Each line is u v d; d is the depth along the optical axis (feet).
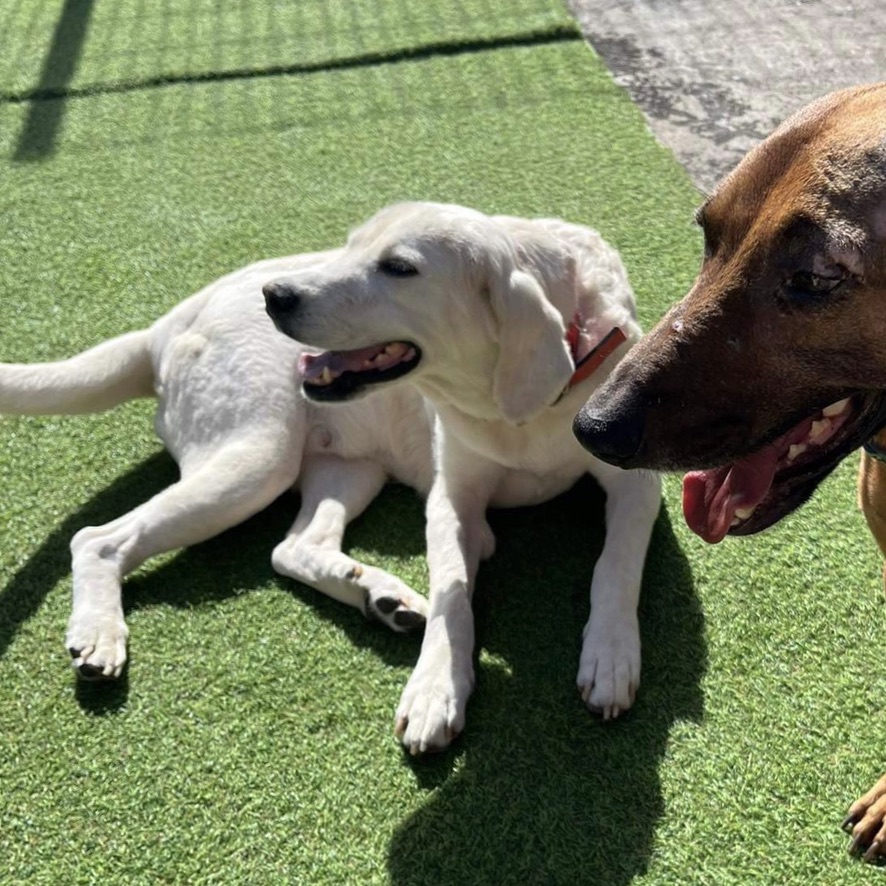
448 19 6.83
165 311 4.15
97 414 3.61
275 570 2.96
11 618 2.88
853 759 2.35
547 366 2.58
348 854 2.25
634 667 2.50
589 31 6.55
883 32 6.17
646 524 2.82
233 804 2.37
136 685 2.66
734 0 6.81
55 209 4.97
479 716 2.51
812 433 2.05
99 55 6.77
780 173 1.88
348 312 2.58
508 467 2.97
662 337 2.03
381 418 3.21
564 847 2.22
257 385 3.06
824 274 1.77
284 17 7.20
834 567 2.85
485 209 4.70
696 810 2.27
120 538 2.90
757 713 2.47
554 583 2.91
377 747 2.46
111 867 2.26
